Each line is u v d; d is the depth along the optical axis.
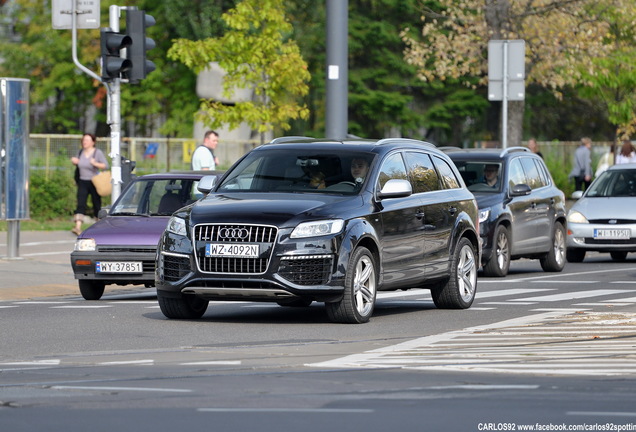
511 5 100.12
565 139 164.50
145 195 46.78
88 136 75.25
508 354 27.16
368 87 143.50
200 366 25.58
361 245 35.03
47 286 48.50
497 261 54.38
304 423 18.78
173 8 125.00
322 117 137.75
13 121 58.03
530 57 106.44
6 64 133.50
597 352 27.45
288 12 132.00
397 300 43.50
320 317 36.91
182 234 34.50
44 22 131.38
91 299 44.38
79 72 131.50
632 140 142.50
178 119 128.88
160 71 129.75
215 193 36.38
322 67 137.62
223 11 125.75
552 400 20.83
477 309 39.59
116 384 23.05
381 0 141.00
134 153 94.88
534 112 159.38
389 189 35.91
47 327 34.03
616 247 63.38
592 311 37.84
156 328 33.69
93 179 75.00
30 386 22.86
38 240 71.56
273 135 130.50
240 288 33.69
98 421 19.09
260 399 21.09
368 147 37.19
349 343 30.05
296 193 35.50
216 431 18.19
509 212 55.25
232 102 122.75
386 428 18.33
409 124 142.25
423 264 37.84
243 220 33.75
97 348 29.28
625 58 123.62
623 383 22.75
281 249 33.44
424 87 144.12
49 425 18.78
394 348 28.67
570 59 108.25
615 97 128.50
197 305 36.53
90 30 130.50
